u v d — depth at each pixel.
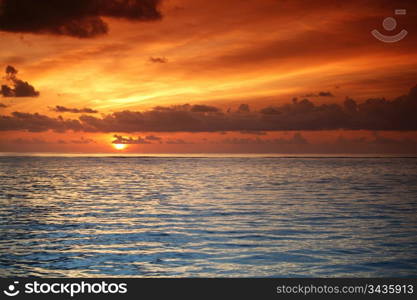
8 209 29.58
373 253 16.66
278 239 19.16
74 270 14.66
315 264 15.28
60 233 20.70
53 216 26.22
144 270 14.64
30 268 14.88
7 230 21.55
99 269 14.76
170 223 23.50
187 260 15.73
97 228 22.03
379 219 24.88
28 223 23.69
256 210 28.64
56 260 15.76
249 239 19.12
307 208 29.73
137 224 23.20
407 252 16.81
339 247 17.58
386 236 19.84
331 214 26.83
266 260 15.70
